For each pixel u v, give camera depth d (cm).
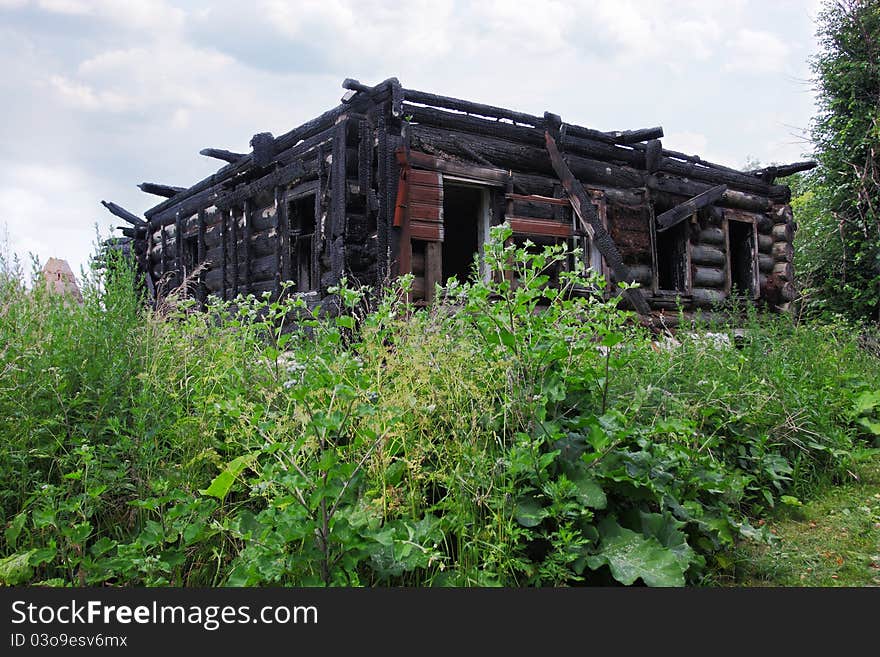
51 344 356
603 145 1077
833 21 1470
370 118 833
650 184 1117
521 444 310
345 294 357
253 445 319
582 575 319
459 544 287
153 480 324
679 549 319
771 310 1316
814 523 455
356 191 820
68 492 304
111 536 317
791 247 1345
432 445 306
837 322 924
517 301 333
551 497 307
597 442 323
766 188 1343
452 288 377
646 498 338
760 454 491
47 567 290
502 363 329
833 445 559
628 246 1068
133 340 395
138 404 355
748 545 406
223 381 382
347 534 262
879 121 1368
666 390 468
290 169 916
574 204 973
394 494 297
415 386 325
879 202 1415
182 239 1304
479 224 934
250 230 1041
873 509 477
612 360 384
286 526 263
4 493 298
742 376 548
